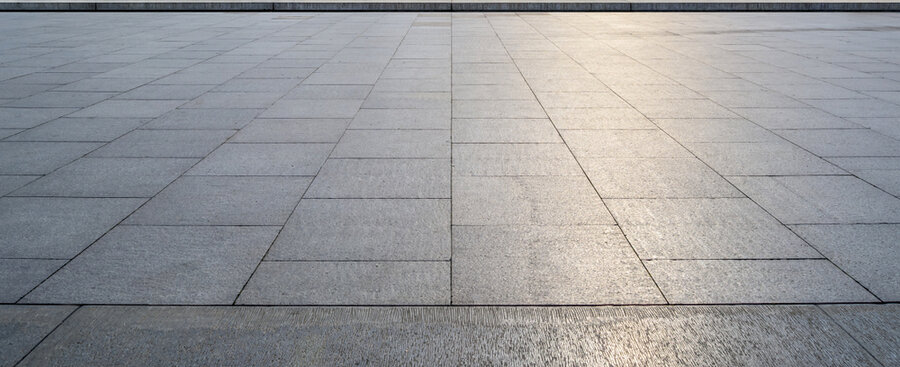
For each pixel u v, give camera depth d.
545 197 4.97
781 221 4.52
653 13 21.83
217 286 3.64
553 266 3.87
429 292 3.58
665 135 6.73
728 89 9.12
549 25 17.78
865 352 3.07
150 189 5.17
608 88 9.15
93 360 3.01
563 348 3.12
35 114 7.70
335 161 5.88
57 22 18.62
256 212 4.70
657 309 3.42
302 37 15.16
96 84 9.53
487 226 4.44
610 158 5.95
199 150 6.23
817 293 3.56
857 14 21.56
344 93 8.83
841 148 6.28
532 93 8.79
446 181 5.34
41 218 4.59
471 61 11.53
